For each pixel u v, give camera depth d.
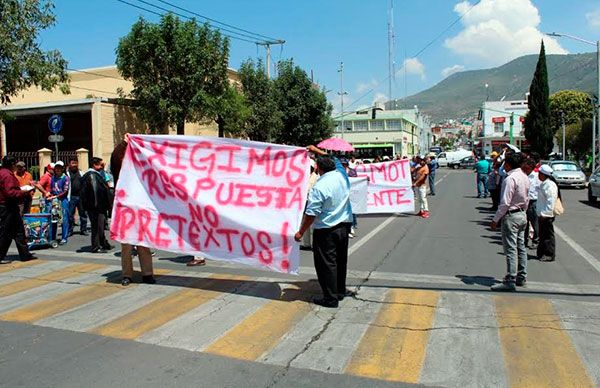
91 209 10.09
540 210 8.89
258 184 6.71
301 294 6.78
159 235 7.09
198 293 6.86
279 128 31.28
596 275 7.82
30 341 5.21
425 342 5.10
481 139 86.69
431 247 10.30
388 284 7.29
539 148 47.31
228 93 22.75
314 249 6.24
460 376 4.36
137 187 7.20
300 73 34.34
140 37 20.09
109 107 21.67
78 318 5.91
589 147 45.16
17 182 9.08
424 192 15.47
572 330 5.36
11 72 13.66
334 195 6.05
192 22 20.61
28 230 10.31
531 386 4.16
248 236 6.70
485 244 10.62
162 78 20.42
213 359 4.75
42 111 22.61
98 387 4.19
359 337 5.25
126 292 6.97
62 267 8.67
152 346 5.06
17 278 7.88
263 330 5.48
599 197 19.03
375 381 4.29
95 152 21.38
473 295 6.67
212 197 6.88
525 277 7.12
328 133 35.88
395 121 75.62
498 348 4.92
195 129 27.66
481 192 22.58
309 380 4.31
